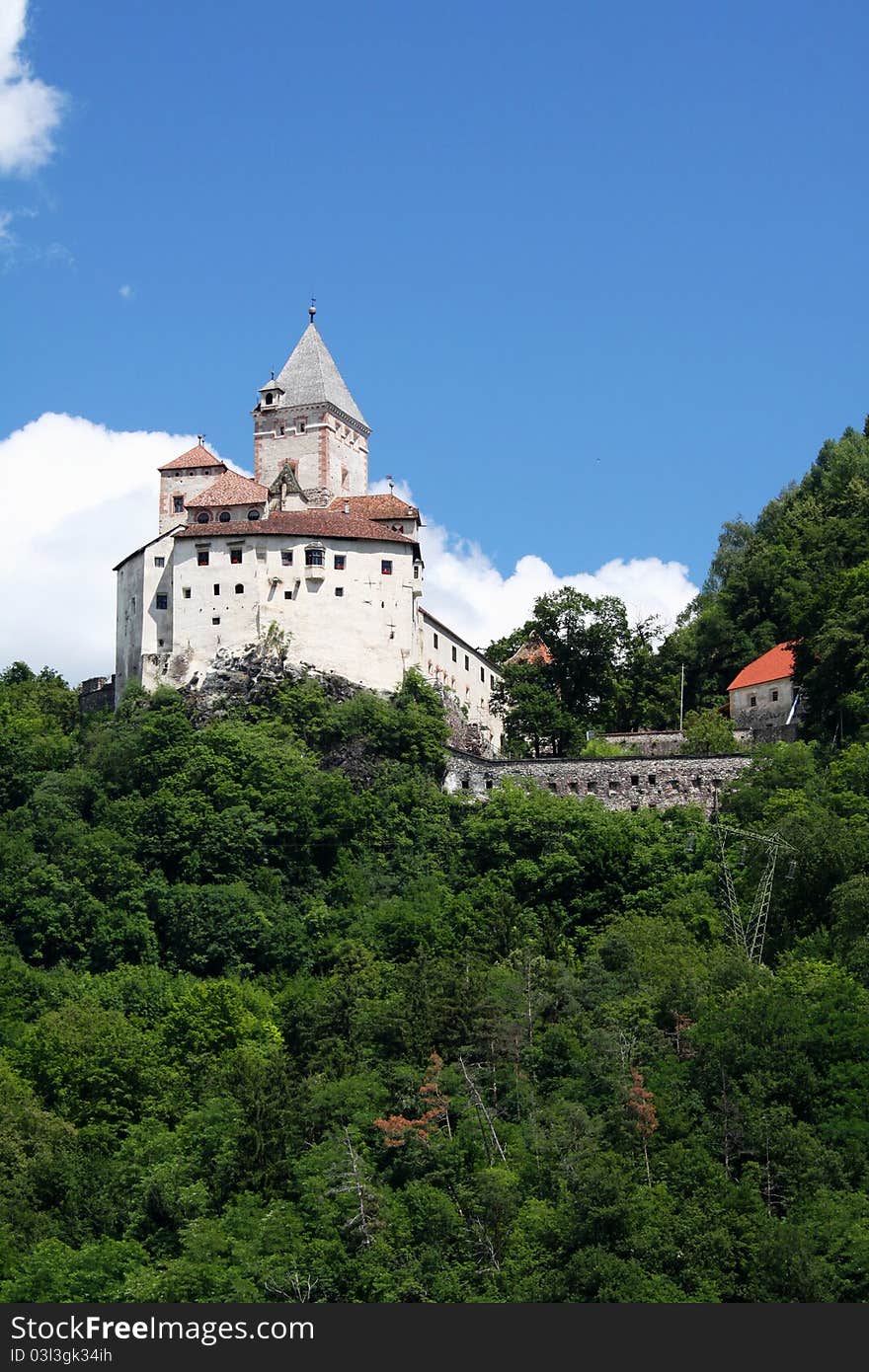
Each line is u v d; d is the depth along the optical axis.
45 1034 121.69
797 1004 113.56
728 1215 96.12
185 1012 124.81
